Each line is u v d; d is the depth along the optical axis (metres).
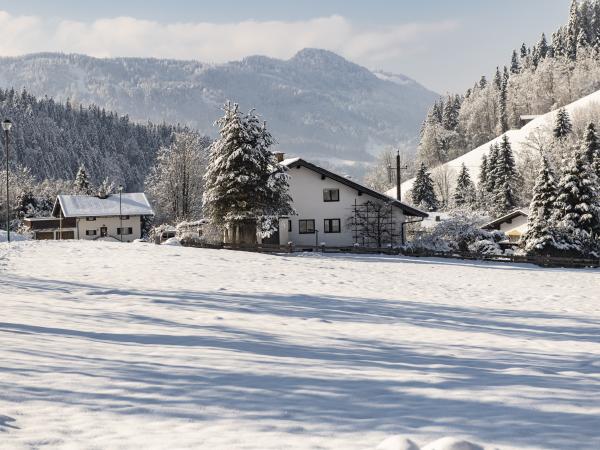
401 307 18.14
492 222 69.62
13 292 17.16
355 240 51.50
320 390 6.52
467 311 18.06
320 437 4.70
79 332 10.57
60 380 6.64
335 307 17.20
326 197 51.47
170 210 84.31
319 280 25.73
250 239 44.44
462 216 53.09
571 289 26.78
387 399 6.13
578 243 50.22
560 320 16.78
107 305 15.08
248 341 10.52
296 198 51.03
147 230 88.12
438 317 16.34
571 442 4.53
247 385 6.70
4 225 95.62
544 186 52.41
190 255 35.00
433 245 50.12
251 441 4.59
